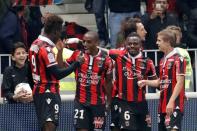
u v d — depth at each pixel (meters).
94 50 22.58
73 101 23.69
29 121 23.67
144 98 22.88
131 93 22.70
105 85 22.77
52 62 21.70
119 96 22.77
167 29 23.62
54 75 21.88
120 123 22.78
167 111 22.03
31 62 22.02
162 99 22.50
